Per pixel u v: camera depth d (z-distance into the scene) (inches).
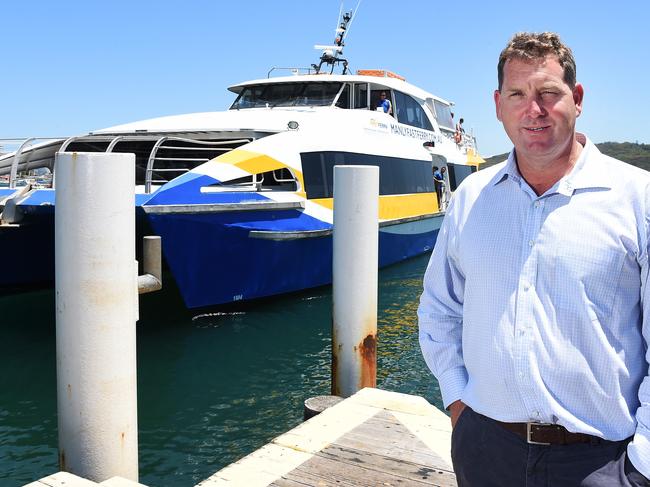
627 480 59.2
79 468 120.9
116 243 119.7
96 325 118.6
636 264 59.6
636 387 61.3
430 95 572.4
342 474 122.6
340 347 185.0
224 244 299.4
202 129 339.0
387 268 464.1
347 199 180.2
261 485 117.8
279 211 319.3
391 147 435.5
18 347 272.1
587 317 59.7
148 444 181.8
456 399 70.9
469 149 687.1
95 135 338.3
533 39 60.8
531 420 62.6
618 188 59.9
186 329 296.8
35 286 354.6
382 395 165.2
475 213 67.2
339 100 447.2
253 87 458.6
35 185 327.3
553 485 62.0
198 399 216.2
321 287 370.3
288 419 200.7
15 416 202.1
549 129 59.8
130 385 124.0
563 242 60.6
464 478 69.9
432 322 75.5
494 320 64.2
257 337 286.2
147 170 283.9
